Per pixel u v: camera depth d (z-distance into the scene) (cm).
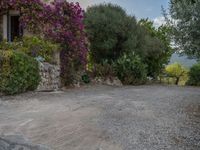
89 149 536
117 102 995
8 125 659
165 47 2225
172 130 659
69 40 1509
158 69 2316
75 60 1585
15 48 1388
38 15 1532
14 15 1642
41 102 958
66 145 553
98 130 643
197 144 572
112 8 2111
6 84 1045
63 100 1014
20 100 981
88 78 1722
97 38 1938
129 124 696
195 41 716
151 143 570
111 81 1805
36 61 1216
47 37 1494
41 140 573
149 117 773
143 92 1342
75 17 1540
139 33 2067
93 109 857
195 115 820
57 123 689
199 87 1839
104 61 1895
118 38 1988
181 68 2367
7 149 525
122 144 562
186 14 714
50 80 1347
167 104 980
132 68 1881
